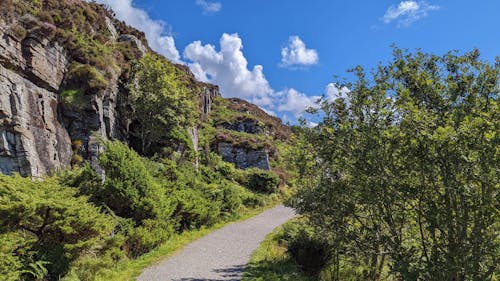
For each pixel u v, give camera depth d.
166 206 14.11
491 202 5.43
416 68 7.32
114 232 11.46
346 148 7.88
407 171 6.62
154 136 25.50
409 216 7.61
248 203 28.39
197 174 25.58
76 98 20.16
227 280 10.20
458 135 5.42
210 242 15.41
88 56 22.17
